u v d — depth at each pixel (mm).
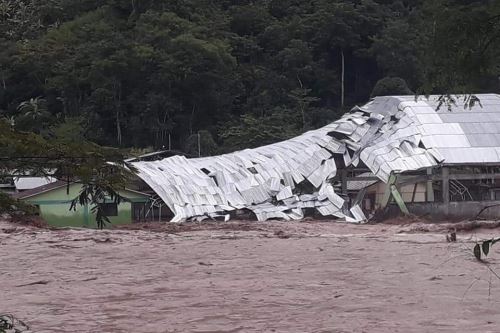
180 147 133250
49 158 22391
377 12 151625
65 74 134125
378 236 48125
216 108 137000
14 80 146625
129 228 59594
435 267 29531
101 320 19594
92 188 22391
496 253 33781
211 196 83688
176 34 137750
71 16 162375
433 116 91750
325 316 19703
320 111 136000
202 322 19141
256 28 157125
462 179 85688
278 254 35281
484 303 21266
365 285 25141
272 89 141625
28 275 28562
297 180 89438
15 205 43531
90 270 29984
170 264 31750
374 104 101000
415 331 17609
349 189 96500
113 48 130750
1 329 11969
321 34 148750
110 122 135750
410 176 87375
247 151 95500
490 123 90500
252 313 20297
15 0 168000
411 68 140250
